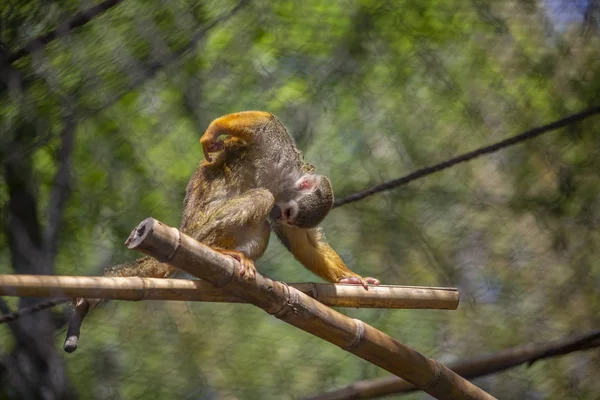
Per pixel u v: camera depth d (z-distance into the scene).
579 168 14.03
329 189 9.30
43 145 9.29
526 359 9.84
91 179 11.74
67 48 8.44
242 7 11.41
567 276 14.05
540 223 14.07
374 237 13.66
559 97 13.72
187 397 12.69
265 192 8.32
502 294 13.93
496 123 13.85
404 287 7.82
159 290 6.39
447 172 13.93
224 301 6.78
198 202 8.83
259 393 13.02
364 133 13.59
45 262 10.28
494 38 13.57
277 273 13.64
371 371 13.68
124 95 10.16
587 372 14.38
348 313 13.85
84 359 12.42
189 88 11.88
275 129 9.16
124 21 9.12
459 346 13.73
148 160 12.07
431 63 13.61
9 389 10.87
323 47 13.04
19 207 10.12
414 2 13.30
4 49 7.85
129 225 12.02
